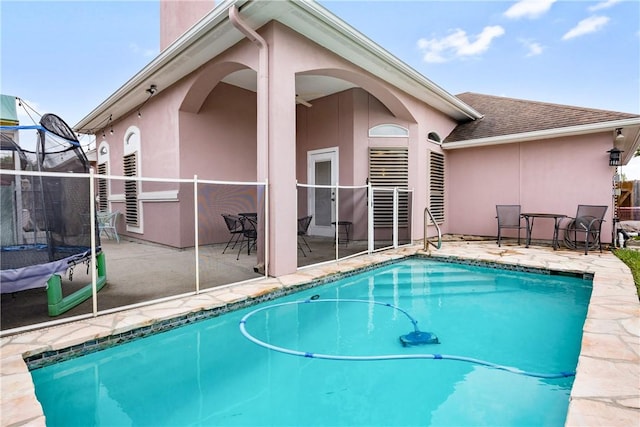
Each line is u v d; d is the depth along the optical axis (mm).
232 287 4473
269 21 4965
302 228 6309
